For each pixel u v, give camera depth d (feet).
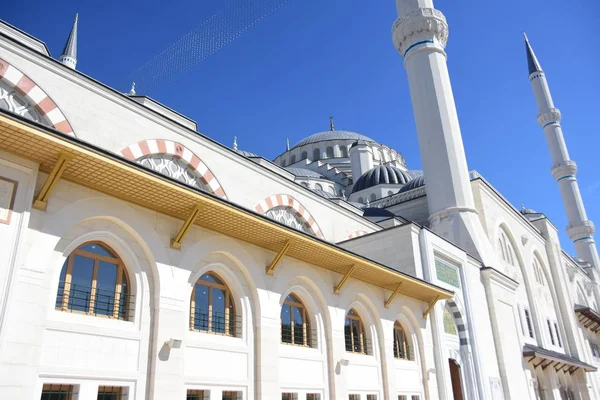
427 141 95.76
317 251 42.63
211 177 55.36
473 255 84.43
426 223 109.19
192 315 35.76
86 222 30.48
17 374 24.82
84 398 27.73
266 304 40.32
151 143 49.90
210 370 35.01
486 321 76.33
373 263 46.68
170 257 34.12
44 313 26.81
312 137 191.42
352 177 163.02
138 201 32.48
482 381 67.00
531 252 122.21
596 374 142.61
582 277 178.40
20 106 40.88
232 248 38.93
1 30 44.80
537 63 208.23
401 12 107.55
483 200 100.12
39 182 28.22
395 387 51.60
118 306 31.45
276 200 64.34
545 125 205.77
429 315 61.41
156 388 30.71
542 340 107.76
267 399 37.91
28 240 26.86
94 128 45.11
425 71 100.12
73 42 93.61
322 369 44.62
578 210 201.36
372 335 51.42
